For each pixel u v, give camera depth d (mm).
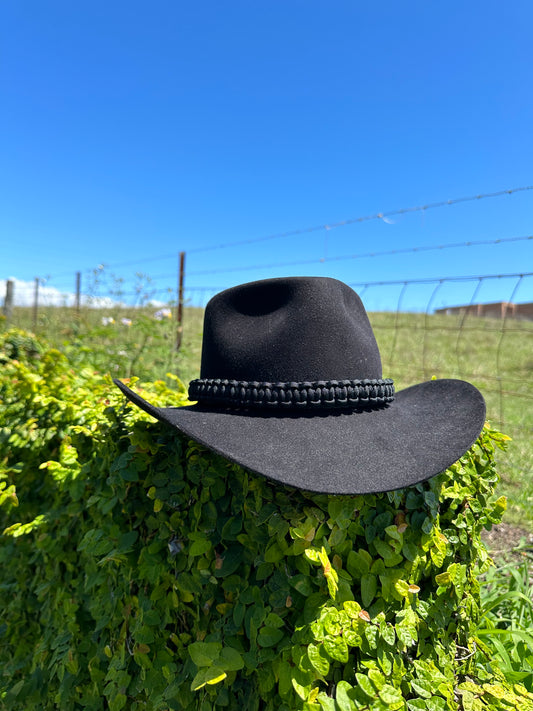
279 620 947
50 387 2143
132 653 1224
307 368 994
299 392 959
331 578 910
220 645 1010
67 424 1891
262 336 1048
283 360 1002
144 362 4227
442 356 8281
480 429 1054
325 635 907
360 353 1069
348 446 932
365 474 870
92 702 1348
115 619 1325
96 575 1434
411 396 1433
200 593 1098
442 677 1076
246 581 1043
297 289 1058
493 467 1334
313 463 870
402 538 1067
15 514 2045
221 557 1072
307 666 906
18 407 2137
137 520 1289
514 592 1663
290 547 966
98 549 1323
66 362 2869
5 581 2037
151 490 1180
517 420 4520
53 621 1675
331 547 1003
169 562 1192
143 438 1200
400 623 1024
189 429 882
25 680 1678
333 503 964
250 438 914
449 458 958
